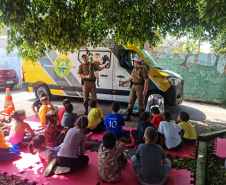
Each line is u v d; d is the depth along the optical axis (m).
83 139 3.58
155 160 3.03
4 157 3.80
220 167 3.86
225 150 4.34
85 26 4.86
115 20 4.47
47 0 4.01
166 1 4.23
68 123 4.73
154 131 3.16
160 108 6.29
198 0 4.38
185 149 4.42
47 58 8.46
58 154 3.50
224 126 6.19
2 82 10.98
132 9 4.36
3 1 3.83
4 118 5.72
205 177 3.52
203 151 4.18
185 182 3.30
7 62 12.99
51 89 8.61
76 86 8.12
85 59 6.76
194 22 4.62
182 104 9.12
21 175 3.46
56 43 4.47
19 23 4.09
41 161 3.91
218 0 3.89
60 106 8.09
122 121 4.67
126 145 4.64
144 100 6.79
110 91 7.60
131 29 4.85
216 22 4.13
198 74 9.52
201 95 9.59
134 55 7.12
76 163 3.49
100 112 5.29
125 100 7.43
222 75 9.04
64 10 4.13
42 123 5.40
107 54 7.49
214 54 9.09
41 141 3.55
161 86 6.86
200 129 5.90
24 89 9.10
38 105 6.40
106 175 3.22
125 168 3.73
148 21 4.52
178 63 9.92
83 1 4.06
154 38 5.30
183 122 4.68
